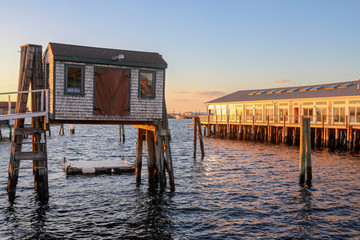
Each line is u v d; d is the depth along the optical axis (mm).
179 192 18234
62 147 43406
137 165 19953
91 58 15773
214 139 54562
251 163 28562
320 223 13570
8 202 15898
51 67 15891
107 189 18672
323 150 36719
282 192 18297
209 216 14430
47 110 14945
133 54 18031
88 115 16016
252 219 14062
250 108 52469
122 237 12203
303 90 48656
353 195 17594
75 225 13305
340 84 46688
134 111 16969
